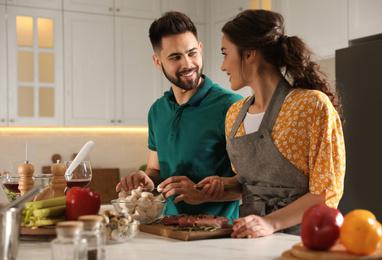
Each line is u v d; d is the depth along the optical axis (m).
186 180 1.67
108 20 3.89
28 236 1.35
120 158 4.38
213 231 1.35
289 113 1.48
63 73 3.75
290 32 3.35
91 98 3.83
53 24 3.72
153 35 1.98
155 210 1.52
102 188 4.20
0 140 3.98
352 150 2.82
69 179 1.66
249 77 1.58
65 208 1.36
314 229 1.03
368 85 2.73
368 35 2.78
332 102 1.55
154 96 4.05
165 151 2.07
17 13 3.61
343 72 2.88
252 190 1.58
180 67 1.93
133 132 4.43
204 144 1.95
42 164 4.11
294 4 3.31
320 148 1.40
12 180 1.69
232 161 1.66
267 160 1.51
